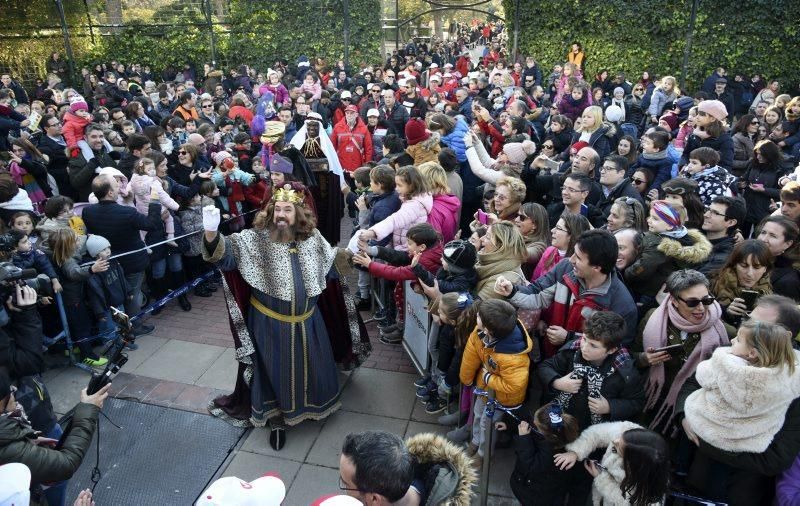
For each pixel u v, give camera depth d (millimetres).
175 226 5973
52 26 17031
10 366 2996
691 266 3693
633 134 8758
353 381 4691
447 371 3857
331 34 18828
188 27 18578
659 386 3092
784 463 2508
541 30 17391
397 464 2018
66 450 2434
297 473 3713
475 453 3789
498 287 3521
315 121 7023
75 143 6918
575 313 3365
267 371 3881
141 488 3574
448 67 16125
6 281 3008
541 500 2982
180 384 4609
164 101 11789
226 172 6465
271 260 3762
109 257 4930
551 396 3172
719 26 15680
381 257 4324
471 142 6125
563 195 4613
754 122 7367
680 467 3133
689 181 4566
